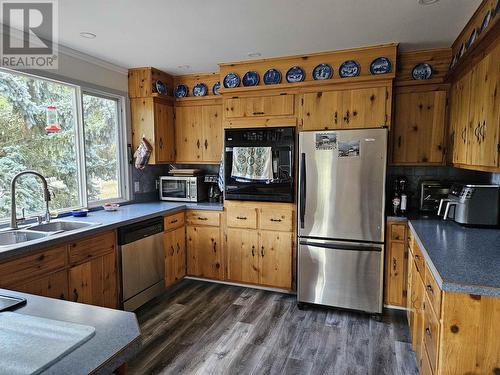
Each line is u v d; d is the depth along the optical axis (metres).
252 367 2.22
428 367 1.69
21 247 1.97
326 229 2.96
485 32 1.59
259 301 3.26
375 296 2.87
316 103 3.11
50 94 2.87
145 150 3.60
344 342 2.52
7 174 2.55
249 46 2.92
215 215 3.58
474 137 2.01
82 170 3.16
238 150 3.40
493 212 2.28
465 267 1.51
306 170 2.98
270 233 3.35
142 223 3.02
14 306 1.12
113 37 2.68
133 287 2.91
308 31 2.57
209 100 3.80
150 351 2.41
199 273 3.71
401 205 3.04
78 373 0.76
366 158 2.80
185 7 2.14
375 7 2.15
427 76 3.01
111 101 3.56
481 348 1.38
